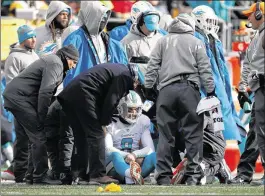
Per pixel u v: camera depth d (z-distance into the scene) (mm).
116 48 37562
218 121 32500
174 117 32656
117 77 31609
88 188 30609
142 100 35562
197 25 36250
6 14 50844
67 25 38875
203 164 33469
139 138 35031
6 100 32531
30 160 33500
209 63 32656
